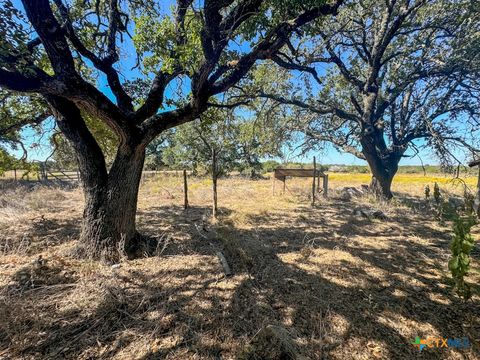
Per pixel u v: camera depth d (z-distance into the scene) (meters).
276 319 2.32
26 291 2.53
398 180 19.36
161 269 3.23
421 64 8.23
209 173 20.52
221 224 5.60
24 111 4.94
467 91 8.13
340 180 19.00
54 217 5.64
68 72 2.65
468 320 2.35
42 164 7.05
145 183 14.58
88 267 3.10
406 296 2.78
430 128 8.49
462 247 2.42
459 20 7.05
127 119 3.31
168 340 2.01
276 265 3.55
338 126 11.45
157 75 3.74
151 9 4.41
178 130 20.86
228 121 8.73
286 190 12.21
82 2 3.99
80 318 2.20
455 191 11.95
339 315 2.40
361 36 8.95
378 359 1.87
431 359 1.88
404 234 5.27
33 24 2.48
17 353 1.79
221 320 2.27
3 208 5.97
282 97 10.09
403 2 7.74
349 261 3.74
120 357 1.82
